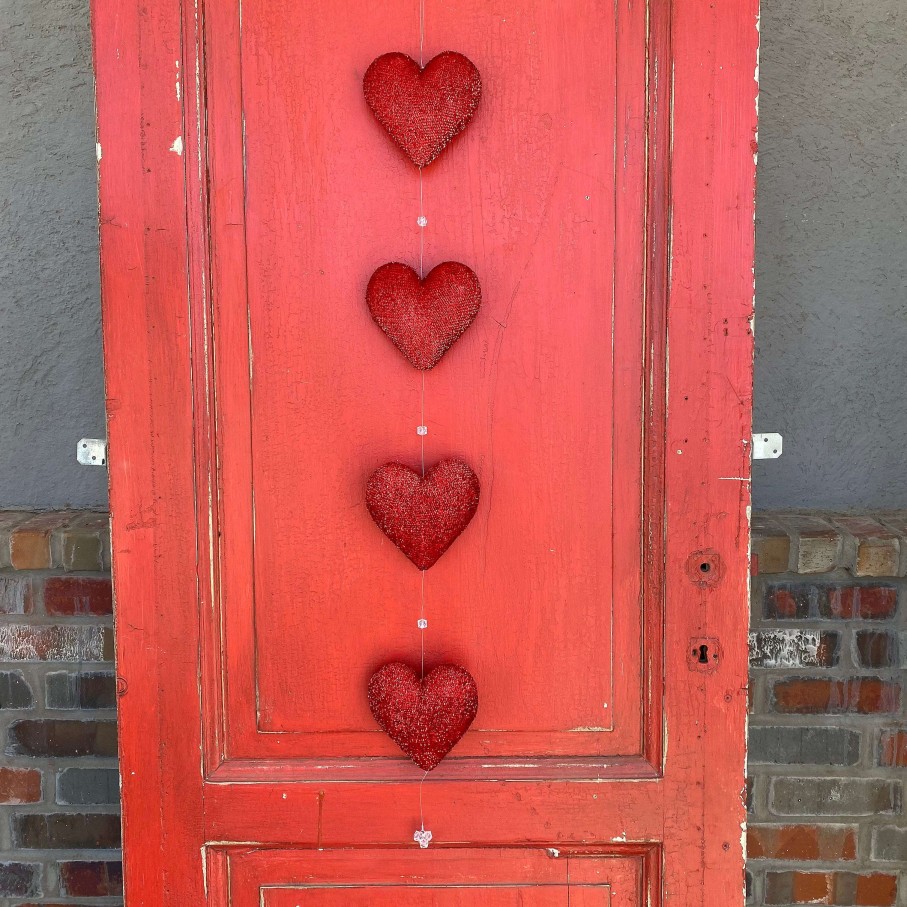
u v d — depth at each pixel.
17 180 1.49
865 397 1.52
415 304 1.11
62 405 1.53
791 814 1.44
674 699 1.17
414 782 1.19
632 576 1.17
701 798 1.18
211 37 1.11
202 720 1.18
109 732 1.44
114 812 1.46
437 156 1.11
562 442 1.16
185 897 1.20
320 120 1.12
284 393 1.15
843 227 1.49
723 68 1.10
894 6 1.45
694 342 1.13
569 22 1.11
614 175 1.12
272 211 1.13
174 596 1.17
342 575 1.17
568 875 1.21
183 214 1.12
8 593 1.41
